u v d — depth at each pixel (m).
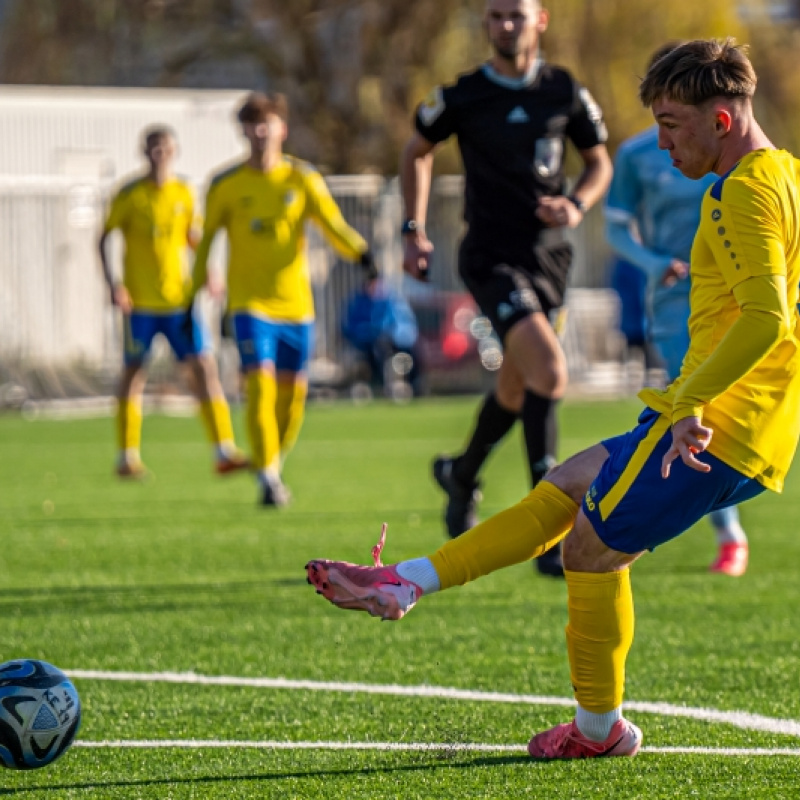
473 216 28.03
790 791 14.02
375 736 16.52
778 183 13.98
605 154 28.80
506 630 23.06
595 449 15.54
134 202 45.75
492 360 85.25
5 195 78.88
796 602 25.53
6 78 108.75
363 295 82.38
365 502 41.06
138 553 31.78
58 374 79.75
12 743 14.20
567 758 15.38
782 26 121.75
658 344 28.16
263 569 29.41
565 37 104.69
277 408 41.00
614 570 14.93
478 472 29.78
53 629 23.42
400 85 108.25
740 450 14.16
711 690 18.75
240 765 15.33
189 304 40.09
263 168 39.12
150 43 110.25
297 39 109.12
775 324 13.58
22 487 45.97
